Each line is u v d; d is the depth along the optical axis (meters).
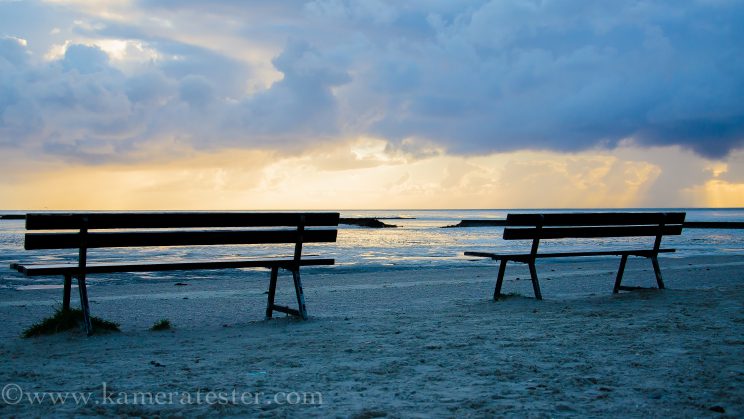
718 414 3.79
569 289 13.09
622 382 4.55
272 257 8.41
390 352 5.79
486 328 7.05
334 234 8.37
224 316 9.57
